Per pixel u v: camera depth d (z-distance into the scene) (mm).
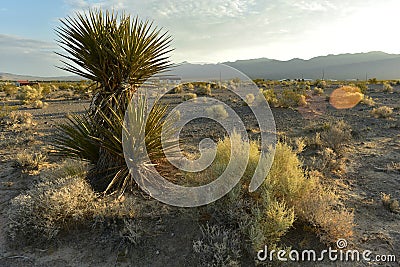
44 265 3277
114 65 4207
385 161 6523
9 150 7938
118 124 4359
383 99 20109
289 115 13422
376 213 4238
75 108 18031
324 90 28828
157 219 3844
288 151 4945
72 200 3787
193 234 3568
